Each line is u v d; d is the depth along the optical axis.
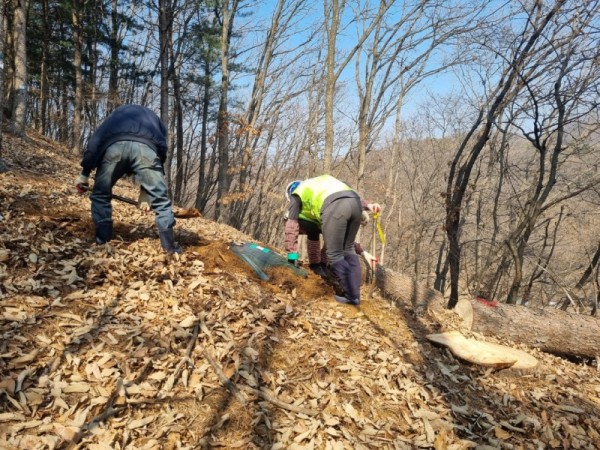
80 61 15.74
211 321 2.93
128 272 3.26
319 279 4.22
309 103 15.28
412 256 22.59
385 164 22.88
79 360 2.31
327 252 3.82
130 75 17.16
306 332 3.24
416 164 22.69
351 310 3.87
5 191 4.39
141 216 5.11
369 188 21.62
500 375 3.45
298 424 2.32
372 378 2.91
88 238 3.75
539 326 4.34
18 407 1.94
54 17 18.27
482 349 3.60
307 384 2.68
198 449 2.00
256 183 17.44
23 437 1.81
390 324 3.86
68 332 2.50
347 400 2.64
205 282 3.39
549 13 5.02
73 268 3.11
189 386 2.36
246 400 2.37
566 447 2.69
